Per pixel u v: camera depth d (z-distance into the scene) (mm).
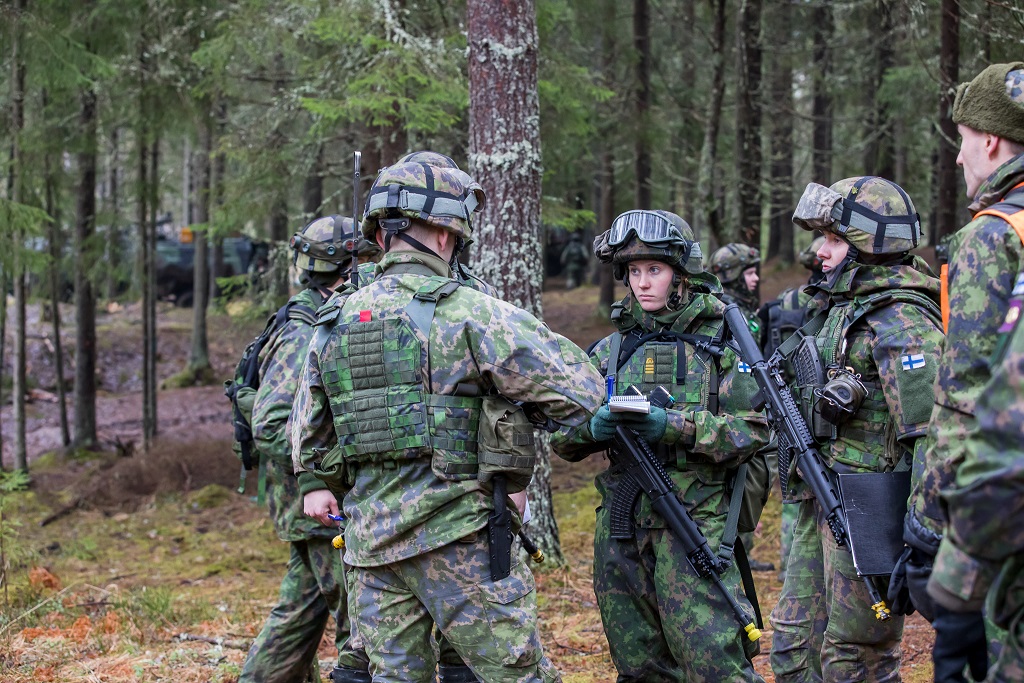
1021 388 1742
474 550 2645
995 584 1851
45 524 9102
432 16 8398
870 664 3168
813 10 13312
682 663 3090
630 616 3232
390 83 7004
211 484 10164
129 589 6797
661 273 3191
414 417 2635
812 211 3250
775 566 6438
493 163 5617
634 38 11906
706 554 3029
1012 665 1861
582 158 11555
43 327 17875
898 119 12641
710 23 12820
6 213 7438
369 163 8969
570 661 4801
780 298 5496
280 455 3576
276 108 9273
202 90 9727
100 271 11281
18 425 10148
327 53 8922
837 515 3059
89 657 4930
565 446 3326
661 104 12836
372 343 2688
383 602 2719
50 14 9383
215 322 18812
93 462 11461
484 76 5609
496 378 2631
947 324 2242
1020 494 1718
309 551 3816
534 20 5672
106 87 9852
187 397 15484
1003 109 2297
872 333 3117
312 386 2832
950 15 6195
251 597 6629
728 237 10086
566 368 2674
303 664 3965
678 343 3252
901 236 3150
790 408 3166
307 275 3896
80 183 11305
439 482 2645
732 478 3215
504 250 5625
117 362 17297
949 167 7711
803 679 3486
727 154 13219
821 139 16141
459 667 3008
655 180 14664
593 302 20156
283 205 10234
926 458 2309
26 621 5418
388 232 2801
